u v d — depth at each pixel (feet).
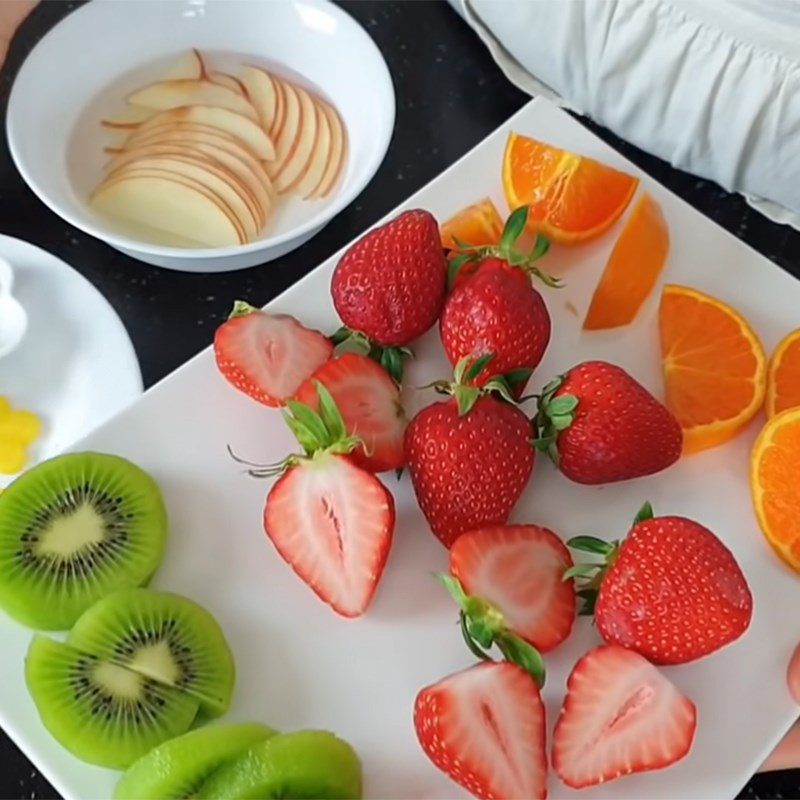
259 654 2.27
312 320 2.65
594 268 2.75
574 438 2.32
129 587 2.29
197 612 2.26
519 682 2.07
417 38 3.84
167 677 2.18
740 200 3.53
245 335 2.50
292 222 3.43
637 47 3.27
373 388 2.41
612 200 2.77
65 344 3.20
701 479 2.48
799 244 3.45
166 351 3.28
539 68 3.61
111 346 3.19
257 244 3.11
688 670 2.26
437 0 3.91
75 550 2.33
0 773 2.60
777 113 3.16
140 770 2.02
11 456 3.08
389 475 2.44
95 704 2.16
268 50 3.73
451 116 3.69
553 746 2.10
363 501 2.24
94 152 3.51
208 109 3.54
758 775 2.63
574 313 2.69
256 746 2.03
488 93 3.74
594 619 2.22
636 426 2.31
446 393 2.38
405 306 2.45
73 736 2.13
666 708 2.10
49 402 3.14
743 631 2.13
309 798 2.05
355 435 2.28
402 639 2.29
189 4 3.67
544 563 2.24
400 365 2.52
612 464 2.34
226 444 2.49
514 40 3.59
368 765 2.17
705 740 2.20
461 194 2.86
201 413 2.52
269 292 3.34
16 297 3.23
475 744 2.03
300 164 3.51
